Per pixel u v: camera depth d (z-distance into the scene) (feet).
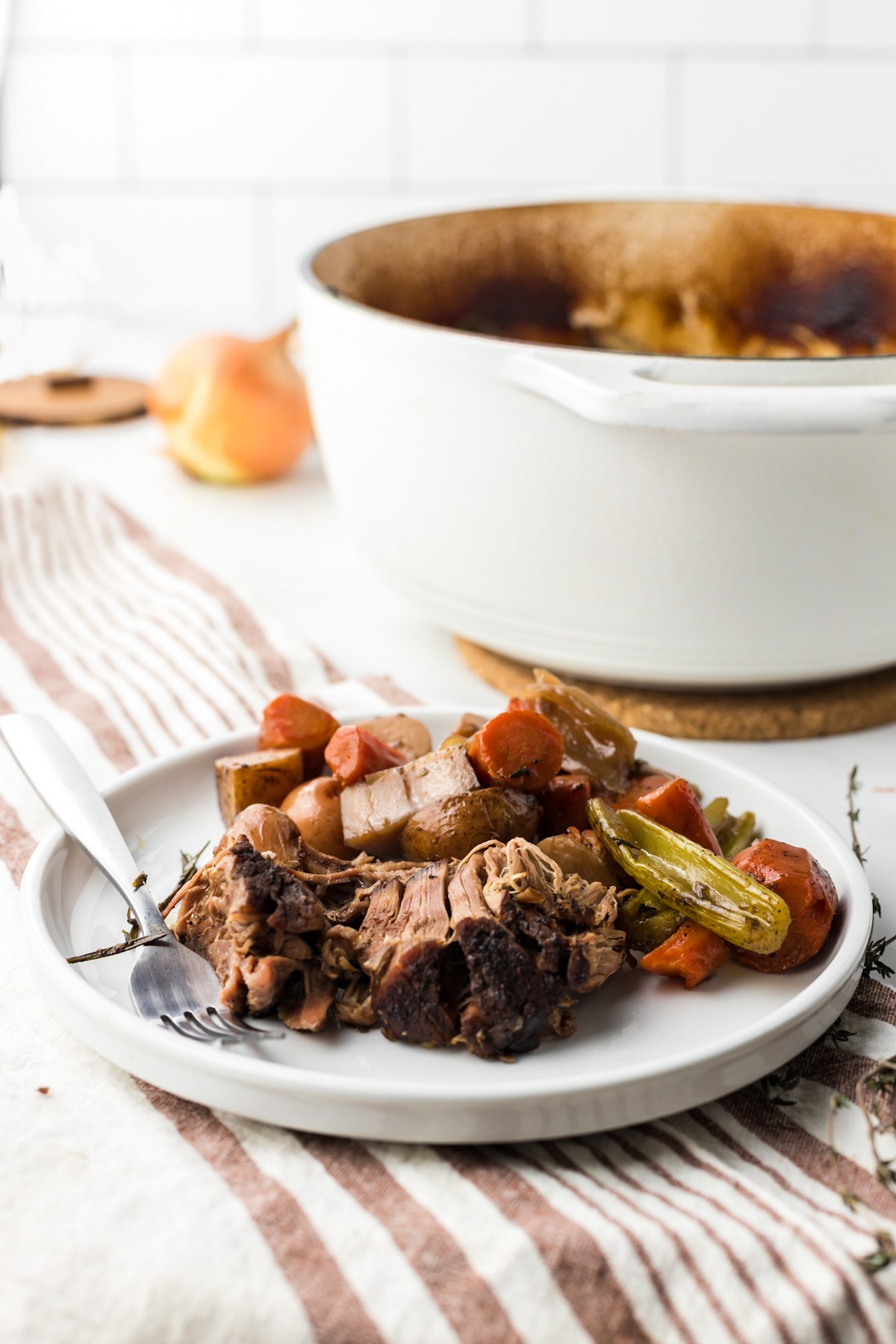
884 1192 1.71
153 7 4.09
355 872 1.90
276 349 3.21
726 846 2.04
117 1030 1.74
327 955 1.81
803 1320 1.60
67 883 1.97
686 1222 1.65
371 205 4.30
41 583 2.89
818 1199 1.70
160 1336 1.60
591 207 2.93
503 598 2.32
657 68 3.99
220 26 4.09
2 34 4.09
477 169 4.20
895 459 2.14
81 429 3.62
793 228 2.86
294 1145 1.73
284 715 2.10
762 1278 1.62
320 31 4.07
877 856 2.16
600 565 2.23
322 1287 1.61
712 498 2.16
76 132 4.27
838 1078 1.82
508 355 2.15
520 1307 1.60
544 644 2.35
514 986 1.74
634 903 1.90
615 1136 1.76
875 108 3.97
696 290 2.95
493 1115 1.68
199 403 3.16
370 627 2.76
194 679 2.50
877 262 2.80
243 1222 1.65
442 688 2.55
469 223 2.87
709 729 2.41
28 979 1.93
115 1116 1.76
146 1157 1.72
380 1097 1.67
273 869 1.80
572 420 2.15
